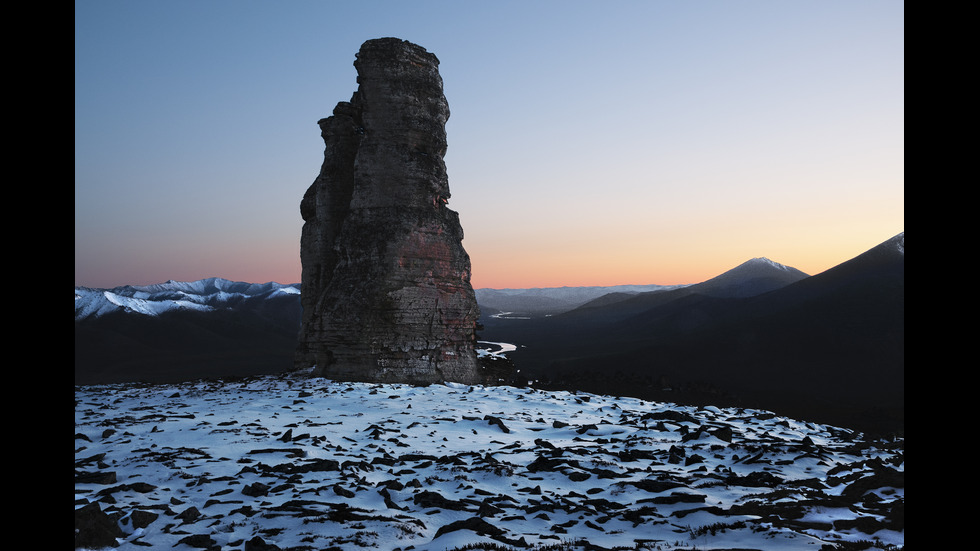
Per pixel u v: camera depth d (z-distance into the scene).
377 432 28.52
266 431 28.56
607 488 20.36
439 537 14.48
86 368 145.88
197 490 19.06
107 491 18.28
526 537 14.65
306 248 54.12
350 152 53.62
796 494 18.50
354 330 47.47
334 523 15.21
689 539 14.30
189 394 42.81
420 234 49.50
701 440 29.41
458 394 42.41
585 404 41.56
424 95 52.25
